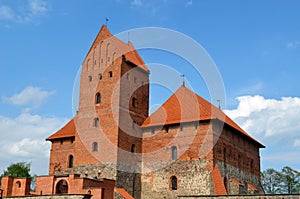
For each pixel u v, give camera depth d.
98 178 51.34
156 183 52.69
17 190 47.28
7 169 84.12
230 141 55.19
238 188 51.41
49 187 46.56
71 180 45.22
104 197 44.84
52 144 59.97
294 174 86.25
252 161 62.22
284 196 36.06
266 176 88.12
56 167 58.31
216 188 47.81
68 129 60.00
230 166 53.69
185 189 50.28
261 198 37.06
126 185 51.62
